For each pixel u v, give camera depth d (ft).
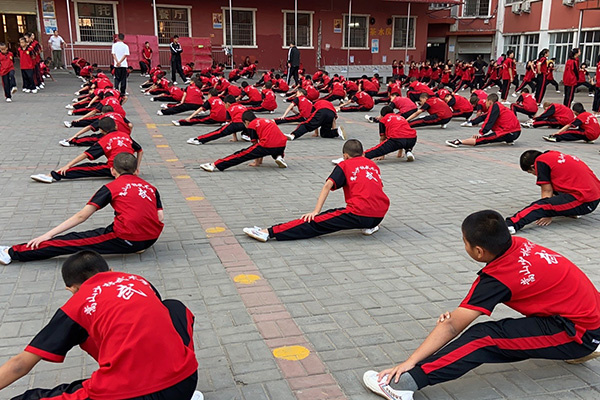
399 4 91.20
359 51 90.63
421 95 37.55
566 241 15.84
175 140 32.22
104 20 76.64
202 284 12.76
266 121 24.49
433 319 11.22
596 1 65.57
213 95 37.22
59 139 31.01
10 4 74.59
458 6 96.02
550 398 8.66
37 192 20.39
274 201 19.81
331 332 10.65
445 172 25.03
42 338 7.00
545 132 37.81
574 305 8.32
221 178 23.26
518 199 20.45
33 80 54.19
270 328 10.78
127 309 7.07
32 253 13.43
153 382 6.93
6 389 8.77
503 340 8.37
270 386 8.91
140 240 13.75
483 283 8.35
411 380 8.24
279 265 13.97
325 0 86.63
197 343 10.19
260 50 85.20
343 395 8.70
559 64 78.59
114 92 37.88
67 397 7.07
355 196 15.56
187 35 81.25
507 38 92.58
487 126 31.30
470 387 8.97
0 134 32.24
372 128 38.91
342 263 14.15
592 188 16.52
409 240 15.97
